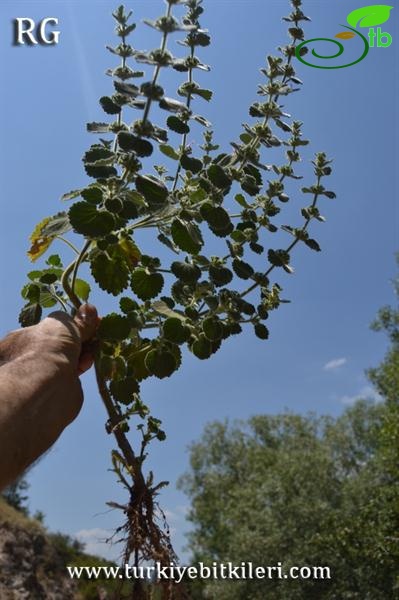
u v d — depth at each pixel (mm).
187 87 1562
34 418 1058
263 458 23703
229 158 1658
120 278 1495
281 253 1642
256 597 16828
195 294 1541
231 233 1622
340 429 23672
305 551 16078
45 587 14414
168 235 1604
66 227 1485
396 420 13531
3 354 1182
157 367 1502
